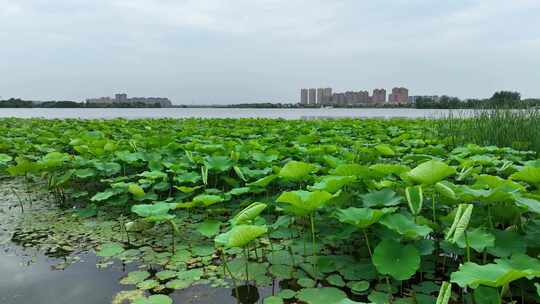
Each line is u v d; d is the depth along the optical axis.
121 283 3.10
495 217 3.16
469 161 4.20
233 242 2.59
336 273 3.19
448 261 3.33
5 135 10.12
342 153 5.95
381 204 3.38
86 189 6.12
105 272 3.32
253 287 3.03
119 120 15.34
